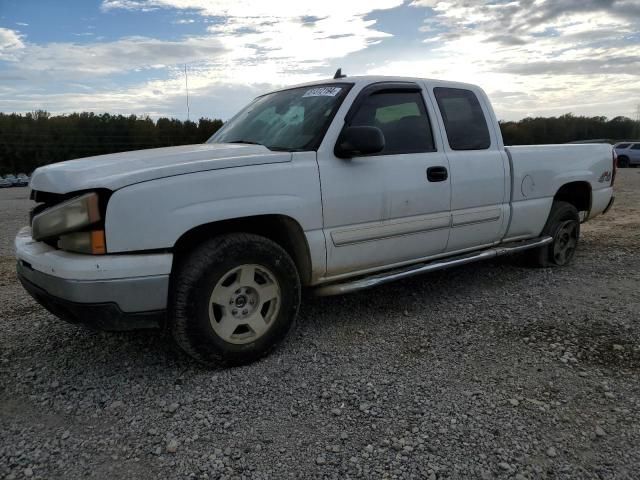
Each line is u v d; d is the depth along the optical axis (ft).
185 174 9.55
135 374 10.32
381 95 12.78
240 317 10.40
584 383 9.77
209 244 9.89
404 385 9.73
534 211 16.43
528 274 17.61
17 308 14.64
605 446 7.82
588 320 13.09
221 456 7.66
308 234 11.16
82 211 8.91
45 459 7.63
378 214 12.22
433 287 16.21
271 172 10.53
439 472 7.25
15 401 9.35
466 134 14.56
